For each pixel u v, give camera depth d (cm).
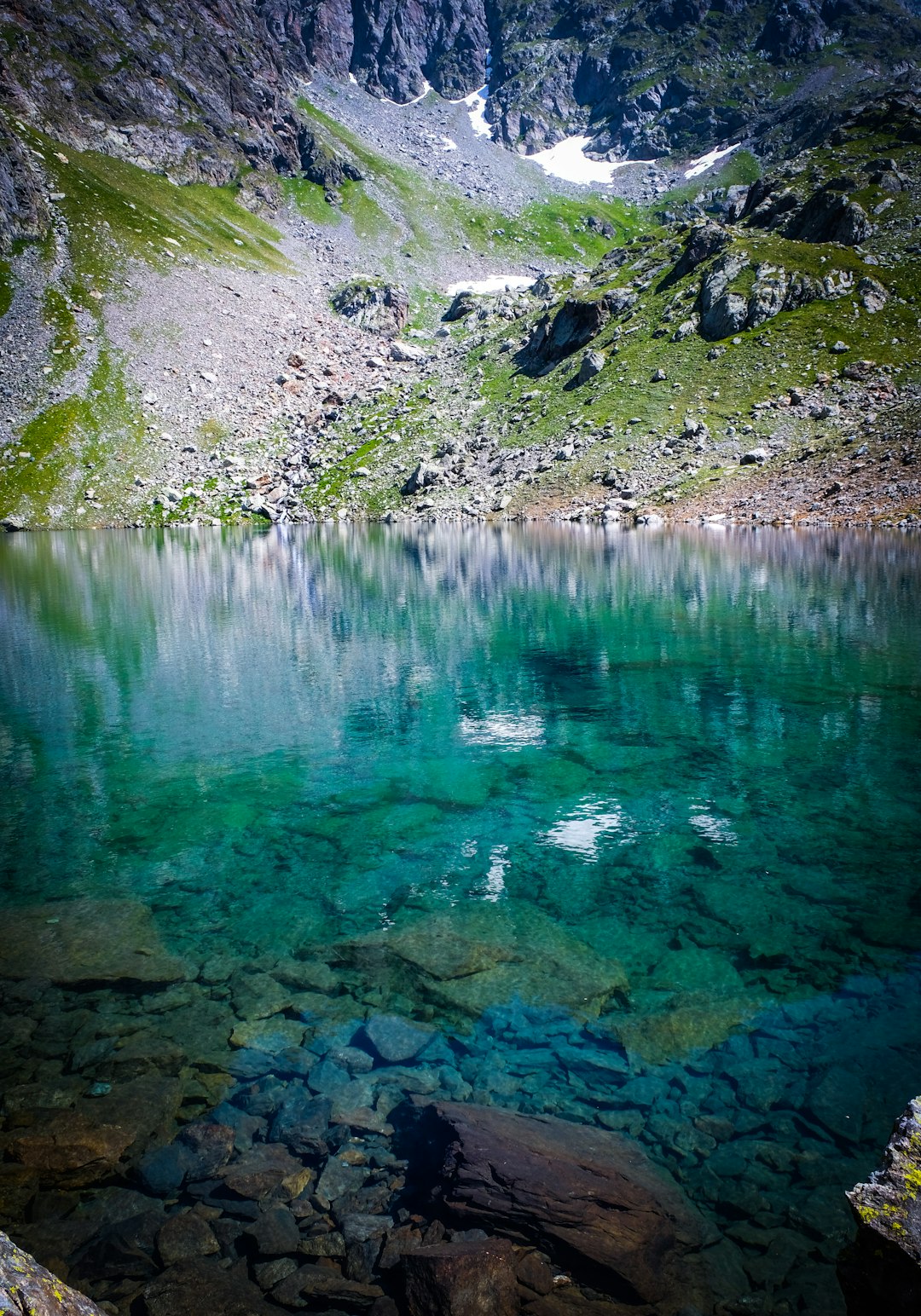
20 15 18100
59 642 3172
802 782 1554
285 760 1797
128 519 10062
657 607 3556
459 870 1261
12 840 1411
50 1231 623
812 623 3073
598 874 1226
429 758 1786
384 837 1394
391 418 11494
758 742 1794
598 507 7650
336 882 1238
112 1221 634
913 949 984
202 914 1151
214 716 2144
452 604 3856
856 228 9900
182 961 1029
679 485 7600
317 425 11906
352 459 10888
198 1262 594
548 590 4134
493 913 1129
